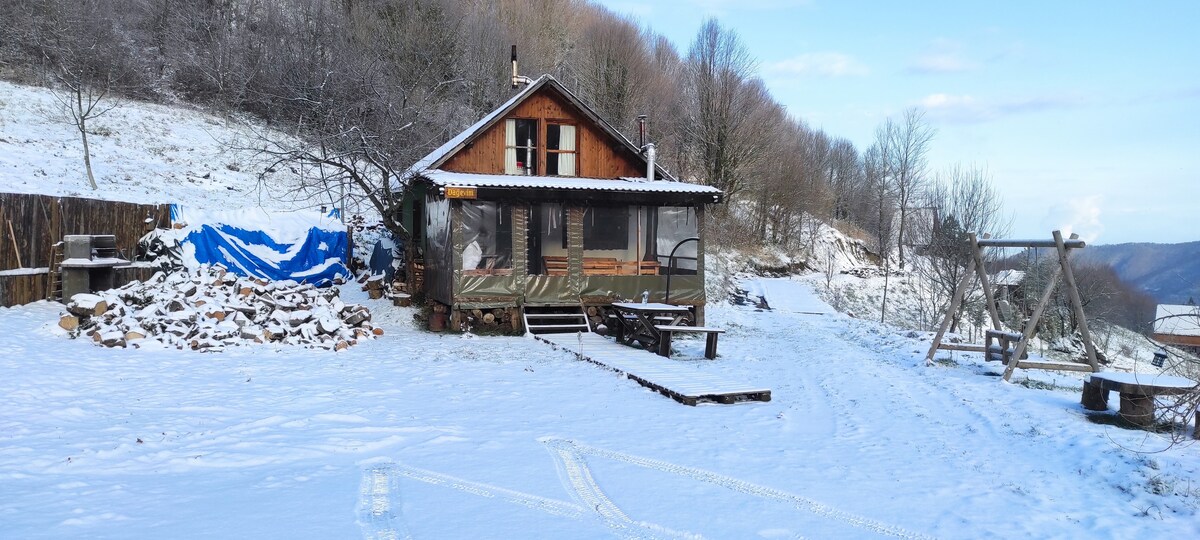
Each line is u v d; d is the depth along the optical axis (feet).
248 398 32.76
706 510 19.56
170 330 46.21
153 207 61.41
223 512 17.93
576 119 63.93
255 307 50.67
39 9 116.88
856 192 235.61
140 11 132.77
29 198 51.96
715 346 49.88
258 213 67.92
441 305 59.06
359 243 72.49
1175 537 18.83
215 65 124.77
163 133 103.81
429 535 16.74
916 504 20.99
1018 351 40.68
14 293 50.08
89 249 53.21
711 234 143.74
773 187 171.32
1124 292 85.51
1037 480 23.75
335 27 120.47
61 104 100.68
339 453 24.48
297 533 16.53
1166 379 31.19
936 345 47.09
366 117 80.12
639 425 29.71
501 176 59.88
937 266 125.08
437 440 26.30
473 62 131.34
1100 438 27.73
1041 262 100.73
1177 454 25.89
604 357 45.57
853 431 30.17
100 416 28.45
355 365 42.29
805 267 166.30
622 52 159.63
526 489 20.81
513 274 56.80
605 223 64.64
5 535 15.70
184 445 24.70
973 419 32.24
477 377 39.58
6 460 22.07
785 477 23.12
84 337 45.34
